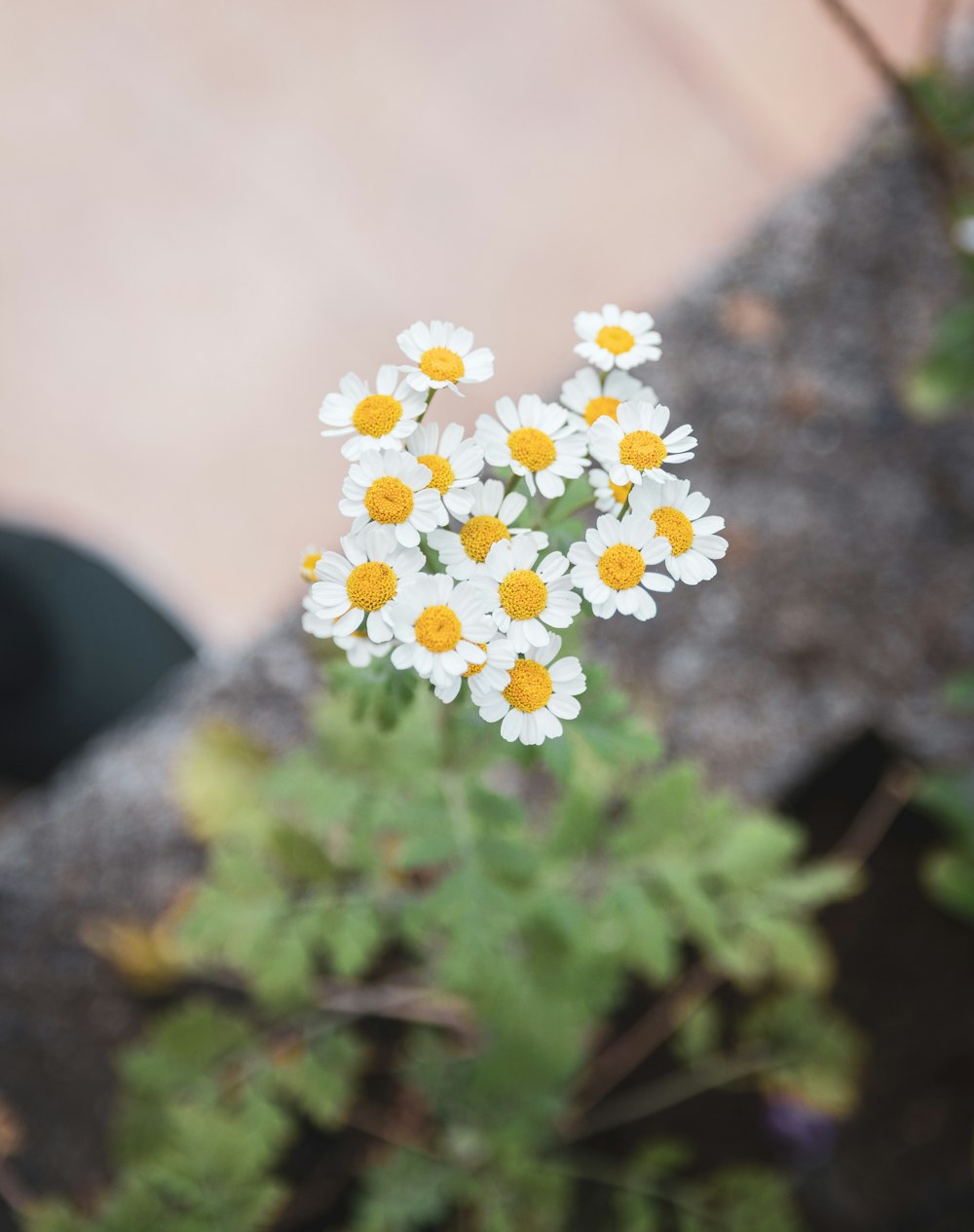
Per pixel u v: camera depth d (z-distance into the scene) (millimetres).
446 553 503
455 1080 763
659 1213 890
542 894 650
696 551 502
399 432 501
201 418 1062
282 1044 761
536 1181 765
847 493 934
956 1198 921
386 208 1086
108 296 1071
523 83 1097
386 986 823
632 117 1097
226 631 1026
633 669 896
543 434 506
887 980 947
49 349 1063
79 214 1075
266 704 873
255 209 1082
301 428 1066
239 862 666
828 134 1094
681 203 1093
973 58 1001
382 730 552
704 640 905
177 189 1081
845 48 1087
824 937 949
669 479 499
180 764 749
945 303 944
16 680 876
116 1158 837
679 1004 915
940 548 932
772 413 936
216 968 841
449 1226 854
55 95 1079
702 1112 929
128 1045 849
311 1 1094
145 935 821
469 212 1087
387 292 1077
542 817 854
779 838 683
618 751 556
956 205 866
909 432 940
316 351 1073
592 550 498
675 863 673
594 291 1076
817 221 957
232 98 1088
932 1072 940
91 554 947
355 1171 872
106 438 1055
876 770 931
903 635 918
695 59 1097
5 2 1075
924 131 786
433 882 773
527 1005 677
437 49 1097
